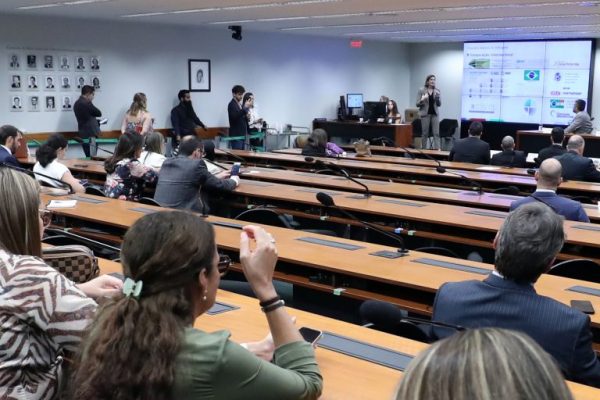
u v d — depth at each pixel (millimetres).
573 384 1761
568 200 4105
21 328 1474
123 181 5215
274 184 5707
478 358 670
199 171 5016
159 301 1190
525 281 2002
